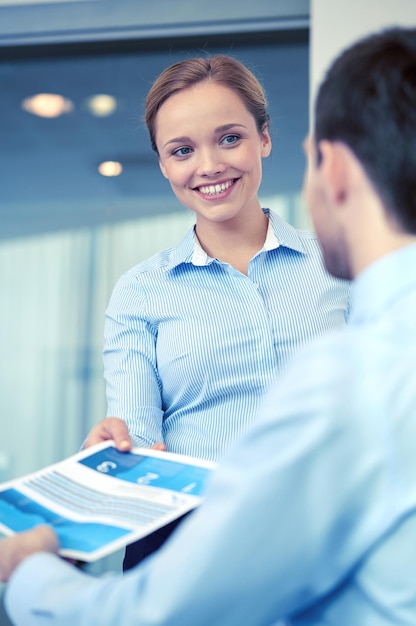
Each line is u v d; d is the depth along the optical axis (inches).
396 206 23.8
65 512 33.9
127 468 39.0
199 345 53.1
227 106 51.8
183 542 22.3
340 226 25.5
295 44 105.0
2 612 95.6
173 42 107.1
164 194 106.2
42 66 110.3
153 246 105.9
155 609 21.9
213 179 52.3
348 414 21.4
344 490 21.1
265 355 52.8
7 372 107.1
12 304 107.9
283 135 103.6
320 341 23.4
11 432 106.2
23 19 106.6
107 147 108.1
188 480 36.9
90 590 24.5
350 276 26.7
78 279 107.1
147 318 55.2
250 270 54.9
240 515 21.2
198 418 53.2
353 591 22.6
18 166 109.7
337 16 96.2
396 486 21.2
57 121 109.6
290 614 22.9
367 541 21.5
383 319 23.4
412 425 21.4
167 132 52.7
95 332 106.1
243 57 106.0
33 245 108.3
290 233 56.3
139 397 53.1
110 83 108.9
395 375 22.0
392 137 23.5
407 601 21.6
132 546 49.6
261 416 22.7
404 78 23.8
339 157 24.7
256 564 21.2
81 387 105.7
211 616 21.5
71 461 40.1
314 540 21.1
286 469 21.1
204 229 56.1
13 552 29.0
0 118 110.7
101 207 107.5
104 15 105.0
